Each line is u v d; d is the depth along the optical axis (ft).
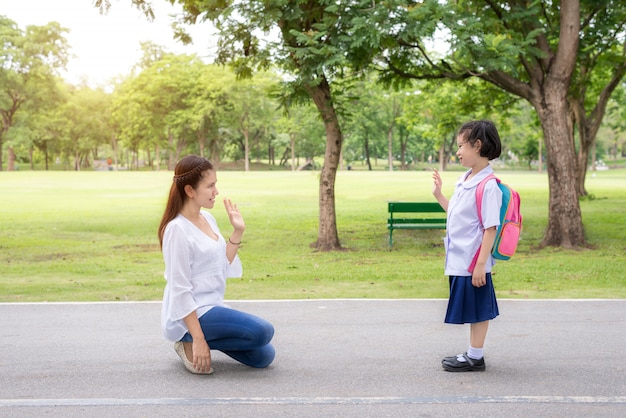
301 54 39.04
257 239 52.13
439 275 33.63
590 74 62.28
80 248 46.62
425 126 154.61
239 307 23.82
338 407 13.62
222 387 14.94
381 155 346.13
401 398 14.17
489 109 68.59
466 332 20.13
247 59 46.78
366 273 34.42
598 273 33.22
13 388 14.93
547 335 19.74
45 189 122.52
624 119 115.24
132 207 82.48
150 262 39.68
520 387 14.90
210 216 16.22
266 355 16.25
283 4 39.78
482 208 14.85
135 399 14.16
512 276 32.19
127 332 20.24
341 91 46.21
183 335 15.57
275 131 288.51
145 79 237.45
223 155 314.76
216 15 42.22
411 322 21.45
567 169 45.27
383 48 43.42
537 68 45.62
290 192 109.91
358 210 76.38
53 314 22.77
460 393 14.49
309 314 22.66
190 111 232.32
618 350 18.07
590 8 49.24
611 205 77.51
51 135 262.06
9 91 252.01
